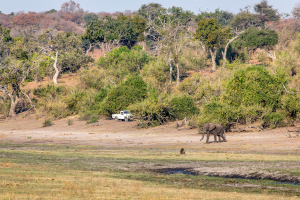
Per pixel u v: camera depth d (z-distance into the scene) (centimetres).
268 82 4047
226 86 4278
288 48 7888
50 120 5628
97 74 7444
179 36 7906
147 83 6231
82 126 4897
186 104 4622
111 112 5500
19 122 6059
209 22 8250
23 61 8375
